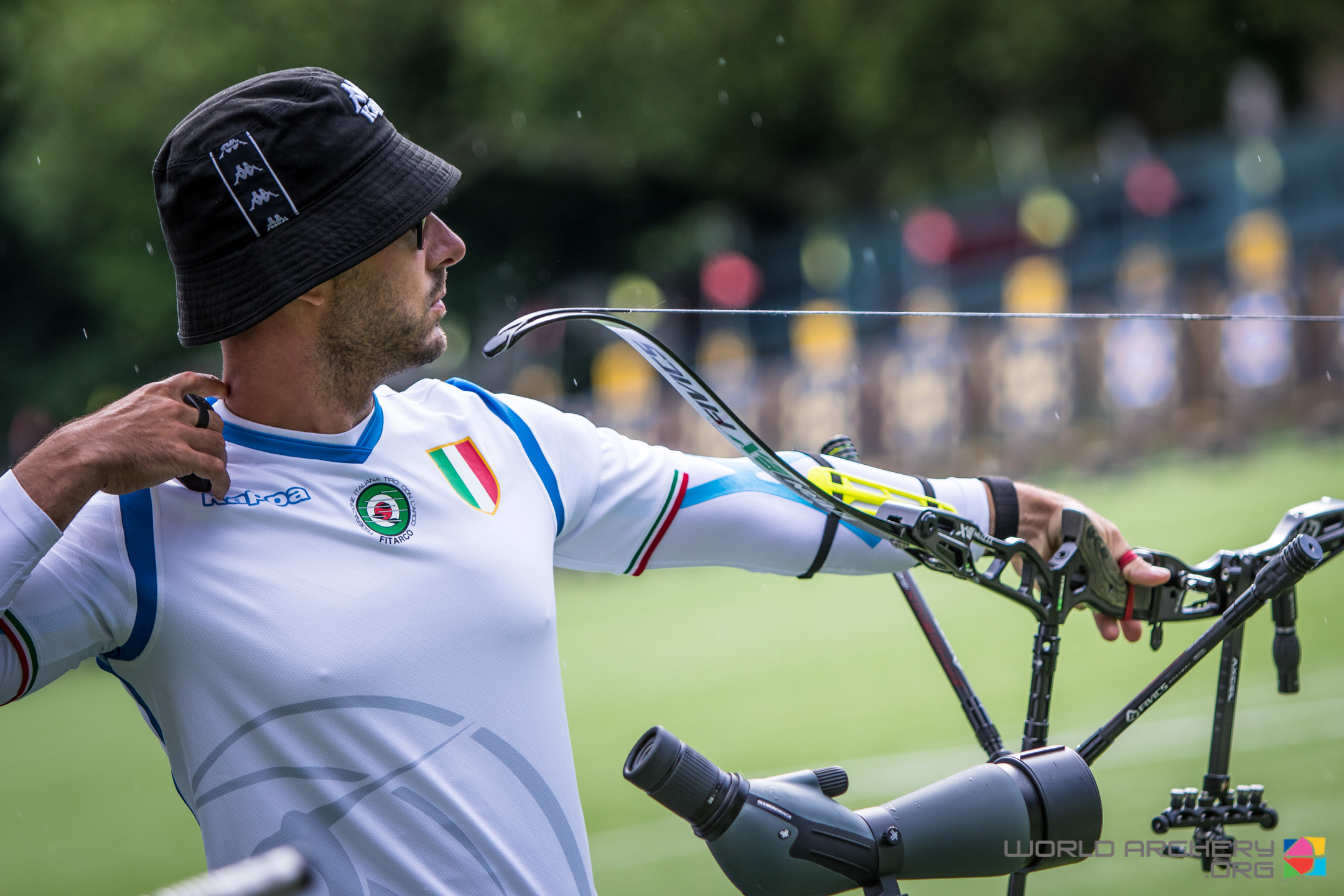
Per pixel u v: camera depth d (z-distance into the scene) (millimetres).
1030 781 5172
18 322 70875
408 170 5344
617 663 28125
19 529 4691
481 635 5223
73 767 26328
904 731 19141
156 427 4977
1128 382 40844
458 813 5055
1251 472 33969
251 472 5223
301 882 3006
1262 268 40469
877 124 59281
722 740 20172
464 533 5336
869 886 5008
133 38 56594
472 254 69562
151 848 19172
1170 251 53219
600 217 71188
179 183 5180
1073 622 23953
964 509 6176
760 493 6125
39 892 17562
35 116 59875
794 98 60688
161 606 4984
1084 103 59781
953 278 61594
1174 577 6191
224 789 5000
